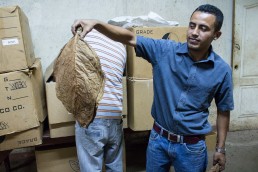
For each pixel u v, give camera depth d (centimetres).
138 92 200
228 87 130
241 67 309
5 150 182
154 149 145
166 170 153
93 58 115
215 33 121
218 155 144
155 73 135
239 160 261
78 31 119
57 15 244
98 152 160
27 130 177
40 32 244
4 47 163
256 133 322
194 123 132
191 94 128
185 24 279
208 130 139
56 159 208
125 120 209
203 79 125
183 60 126
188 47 123
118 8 257
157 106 139
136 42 131
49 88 184
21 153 268
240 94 318
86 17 252
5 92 166
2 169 246
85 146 159
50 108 187
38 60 211
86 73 113
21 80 169
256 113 327
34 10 238
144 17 211
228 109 137
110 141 167
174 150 137
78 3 247
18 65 167
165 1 267
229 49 302
